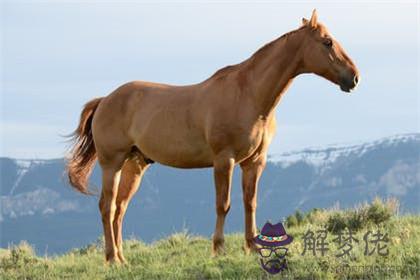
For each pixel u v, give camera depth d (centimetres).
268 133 1450
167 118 1499
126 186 1617
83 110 1666
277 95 1427
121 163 1584
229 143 1420
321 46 1406
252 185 1455
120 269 1419
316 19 1420
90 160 1666
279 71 1420
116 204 1614
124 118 1569
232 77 1453
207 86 1478
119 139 1575
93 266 1519
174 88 1542
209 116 1438
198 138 1469
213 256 1419
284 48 1424
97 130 1598
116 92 1602
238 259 1352
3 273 1508
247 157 1441
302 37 1420
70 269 1530
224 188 1424
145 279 1315
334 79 1409
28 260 1692
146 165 1631
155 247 1767
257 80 1424
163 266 1402
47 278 1427
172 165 1529
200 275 1289
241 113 1416
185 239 1802
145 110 1537
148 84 1587
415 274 1176
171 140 1494
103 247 1867
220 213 1427
